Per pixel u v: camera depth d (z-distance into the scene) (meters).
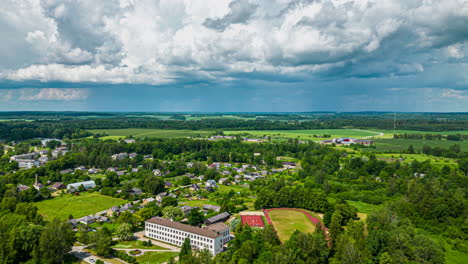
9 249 170.00
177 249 194.38
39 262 169.88
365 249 172.62
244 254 163.62
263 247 172.75
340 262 163.38
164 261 176.25
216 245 189.12
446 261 177.62
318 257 169.50
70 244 178.12
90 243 193.50
